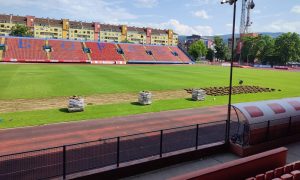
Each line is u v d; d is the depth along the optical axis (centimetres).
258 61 17125
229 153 1883
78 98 3045
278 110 1983
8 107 3069
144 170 1568
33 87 4269
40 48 10788
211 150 1834
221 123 2491
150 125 2578
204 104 3603
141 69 8375
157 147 1867
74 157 1672
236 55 17025
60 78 5400
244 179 1357
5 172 1465
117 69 8038
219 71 8925
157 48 13838
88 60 10906
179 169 1627
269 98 4194
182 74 7244
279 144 1984
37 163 1584
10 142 2055
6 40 10606
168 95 4159
